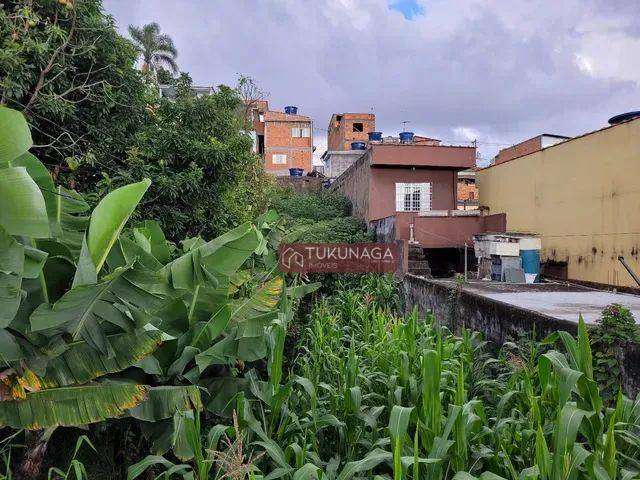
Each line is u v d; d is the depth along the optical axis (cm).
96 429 362
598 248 1087
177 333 403
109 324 329
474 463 310
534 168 1352
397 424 275
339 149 3791
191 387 348
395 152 1559
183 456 316
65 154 643
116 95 664
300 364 546
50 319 277
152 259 357
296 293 671
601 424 293
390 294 1023
